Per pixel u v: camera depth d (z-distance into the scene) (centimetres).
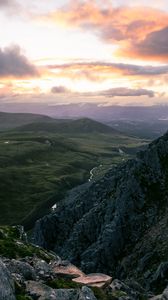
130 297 2995
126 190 9506
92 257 8338
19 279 2528
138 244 8094
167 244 7350
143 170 9875
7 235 4028
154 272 6712
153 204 9019
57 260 3472
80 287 2831
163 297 3177
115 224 8769
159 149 10169
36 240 10731
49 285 2722
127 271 7531
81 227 9700
